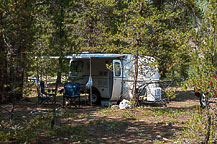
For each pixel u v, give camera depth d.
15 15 6.75
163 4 17.78
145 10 12.49
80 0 11.27
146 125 8.70
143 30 10.77
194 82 5.33
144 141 6.80
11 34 6.86
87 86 13.01
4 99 12.63
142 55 11.57
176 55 11.50
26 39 6.98
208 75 5.28
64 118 9.67
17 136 6.73
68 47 7.23
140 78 13.41
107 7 13.77
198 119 5.93
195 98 17.20
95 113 10.92
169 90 11.24
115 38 11.84
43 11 7.74
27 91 7.43
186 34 10.38
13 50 7.18
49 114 10.02
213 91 5.16
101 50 13.52
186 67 13.05
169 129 8.12
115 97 13.52
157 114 10.58
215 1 6.02
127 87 13.39
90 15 13.81
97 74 14.28
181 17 16.33
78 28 14.89
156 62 10.95
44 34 7.28
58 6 7.76
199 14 15.59
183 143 6.27
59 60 7.25
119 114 10.63
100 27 14.19
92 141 6.69
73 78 7.62
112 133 7.59
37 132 7.24
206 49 5.66
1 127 7.38
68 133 7.36
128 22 11.48
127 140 6.89
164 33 12.01
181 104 14.73
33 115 9.70
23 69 7.16
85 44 14.88
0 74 7.47
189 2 16.67
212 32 5.89
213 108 5.59
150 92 12.91
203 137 5.90
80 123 8.80
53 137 6.89
